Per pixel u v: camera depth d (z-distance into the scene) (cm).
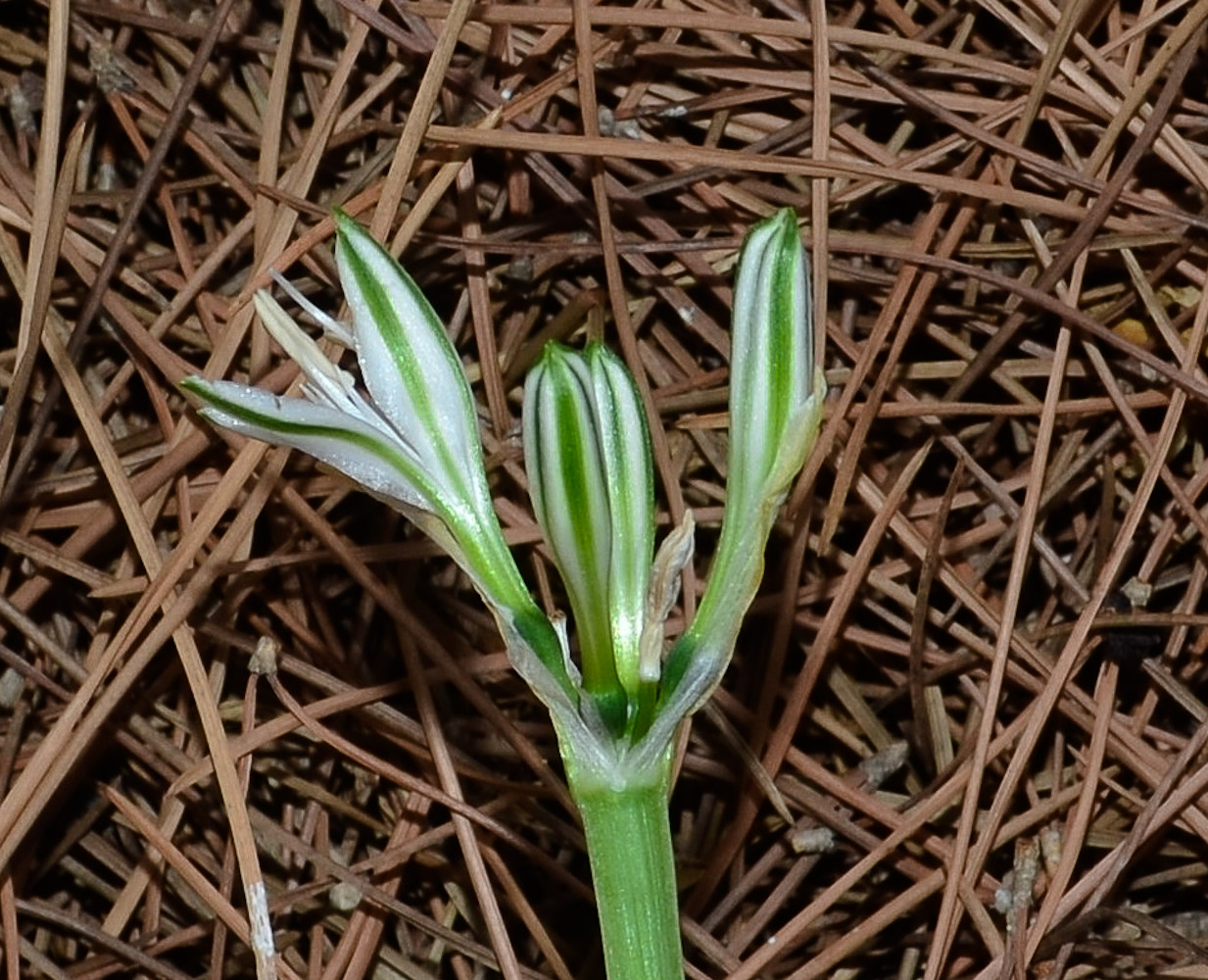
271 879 24
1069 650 23
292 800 24
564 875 22
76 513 24
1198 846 23
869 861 23
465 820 22
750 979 22
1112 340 23
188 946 24
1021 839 23
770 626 24
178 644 22
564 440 14
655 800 14
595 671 14
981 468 24
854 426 24
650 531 14
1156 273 24
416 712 24
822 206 24
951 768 23
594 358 14
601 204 24
